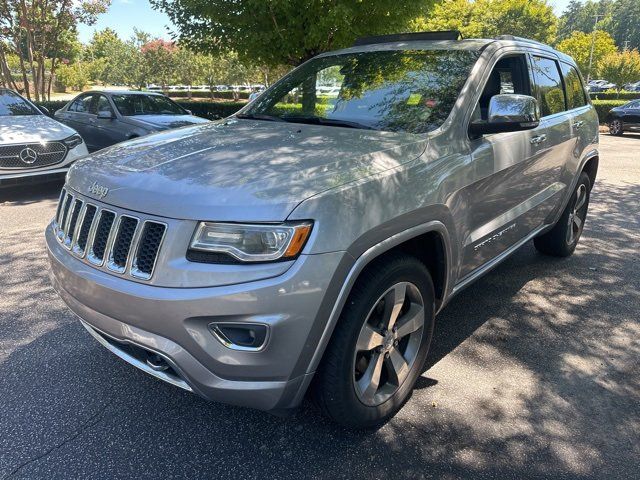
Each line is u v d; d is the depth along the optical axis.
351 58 3.67
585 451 2.44
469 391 2.89
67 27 16.45
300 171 2.23
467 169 2.81
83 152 7.53
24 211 6.67
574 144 4.42
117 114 9.05
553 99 4.24
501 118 2.81
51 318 3.69
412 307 2.64
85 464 2.32
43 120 7.70
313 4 8.08
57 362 3.13
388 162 2.43
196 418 2.65
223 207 2.00
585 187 5.01
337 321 2.16
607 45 41.28
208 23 9.25
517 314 3.87
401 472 2.30
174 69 43.38
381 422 2.61
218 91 44.56
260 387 2.05
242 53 9.45
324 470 2.30
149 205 2.11
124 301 2.08
